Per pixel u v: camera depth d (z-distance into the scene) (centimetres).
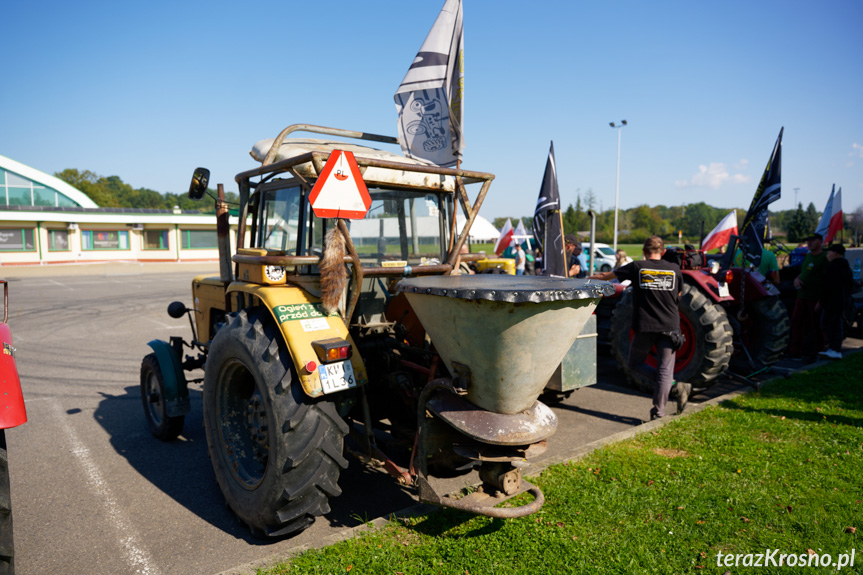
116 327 1119
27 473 398
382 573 256
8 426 225
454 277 301
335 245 283
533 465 371
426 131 390
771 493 331
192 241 3772
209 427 337
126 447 453
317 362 274
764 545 277
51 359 811
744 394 551
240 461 319
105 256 3472
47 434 484
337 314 303
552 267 643
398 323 356
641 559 267
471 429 257
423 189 372
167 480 386
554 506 318
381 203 356
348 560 266
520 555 270
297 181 322
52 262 3262
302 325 286
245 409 339
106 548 294
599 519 303
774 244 991
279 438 271
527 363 249
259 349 286
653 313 470
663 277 466
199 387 656
